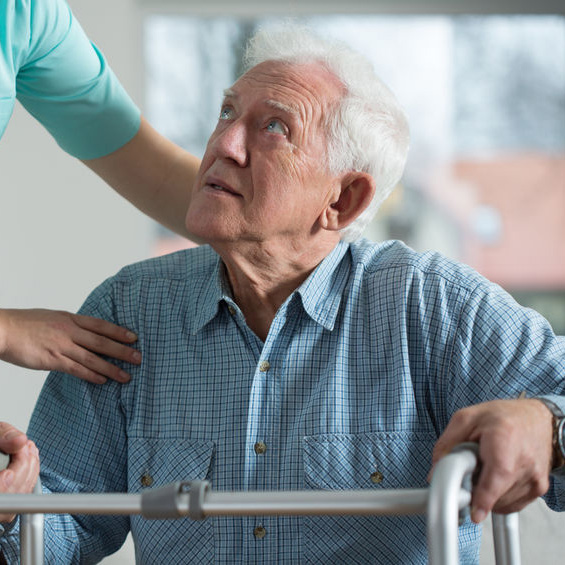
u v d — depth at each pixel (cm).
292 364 140
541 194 351
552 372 131
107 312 153
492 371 134
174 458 140
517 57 350
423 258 145
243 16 351
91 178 329
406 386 136
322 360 140
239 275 142
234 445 138
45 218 328
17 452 118
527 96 351
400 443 134
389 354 138
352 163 140
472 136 350
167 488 89
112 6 335
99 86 168
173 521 137
